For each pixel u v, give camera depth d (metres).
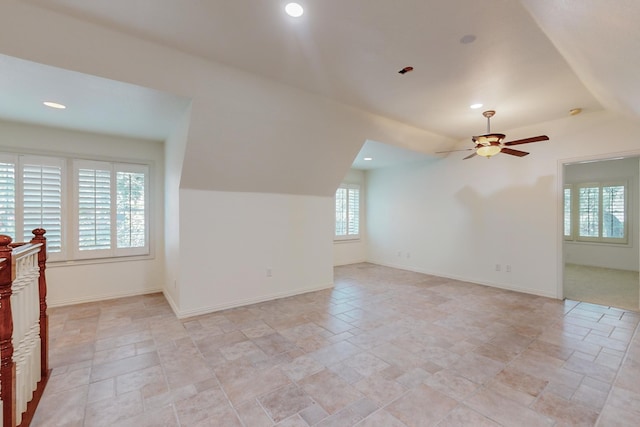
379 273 6.11
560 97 3.42
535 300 4.28
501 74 2.87
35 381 2.10
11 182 3.53
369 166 6.82
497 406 1.96
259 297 4.21
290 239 4.52
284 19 2.07
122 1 1.89
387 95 3.38
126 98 2.78
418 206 6.23
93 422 1.80
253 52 2.50
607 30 1.50
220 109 2.98
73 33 2.10
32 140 3.65
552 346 2.82
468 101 3.55
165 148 4.40
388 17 2.04
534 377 2.29
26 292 1.90
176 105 2.98
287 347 2.80
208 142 3.22
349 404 1.98
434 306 4.02
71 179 3.91
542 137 3.17
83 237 4.01
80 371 2.36
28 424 1.76
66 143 3.86
